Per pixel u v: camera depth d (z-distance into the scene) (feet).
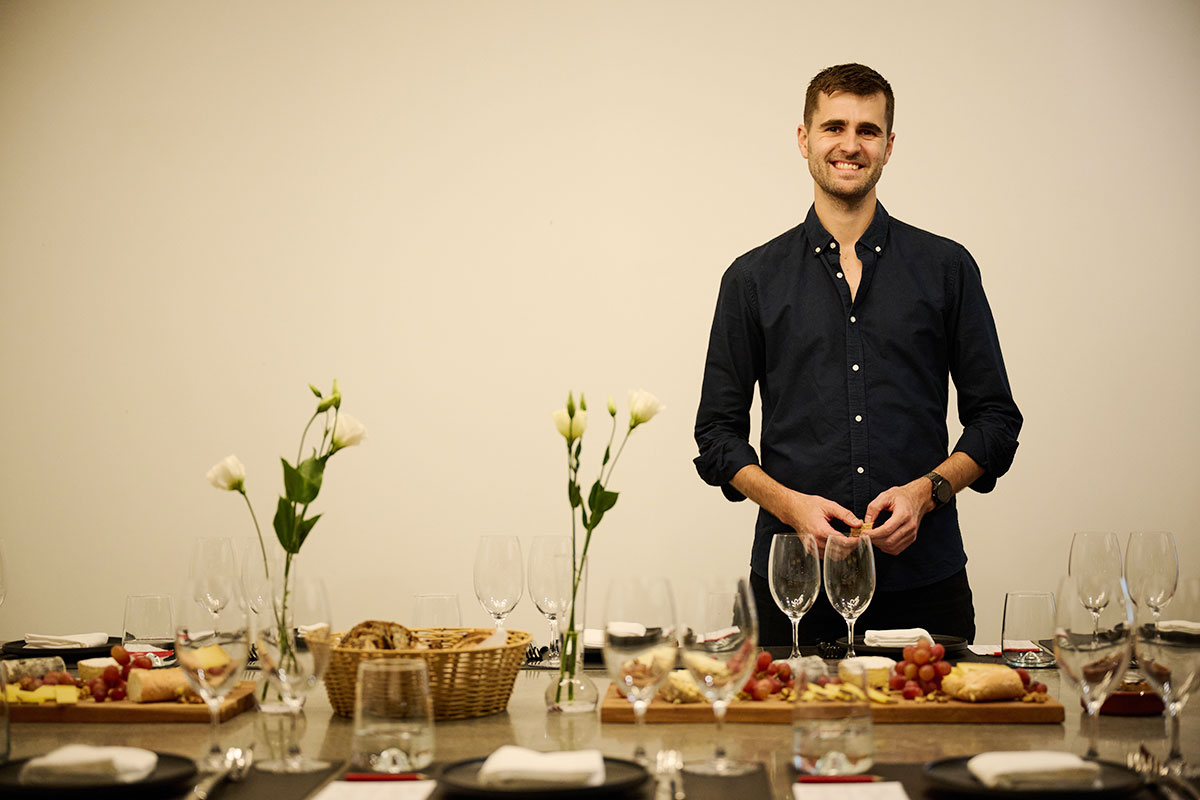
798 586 5.30
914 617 7.31
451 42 13.28
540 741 4.24
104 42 13.62
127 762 3.48
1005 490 12.48
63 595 13.24
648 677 3.71
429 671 4.61
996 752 3.60
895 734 4.30
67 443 13.35
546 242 13.06
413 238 13.19
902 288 7.52
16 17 13.70
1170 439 12.46
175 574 13.17
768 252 7.83
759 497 7.14
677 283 12.89
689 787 3.49
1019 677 4.64
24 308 13.50
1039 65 12.70
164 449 13.26
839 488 7.46
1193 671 3.56
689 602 3.75
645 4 13.08
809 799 3.30
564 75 13.15
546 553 6.39
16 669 5.11
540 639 12.62
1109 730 4.36
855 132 7.37
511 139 13.17
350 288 13.20
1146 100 12.66
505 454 12.93
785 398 7.66
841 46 12.84
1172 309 12.55
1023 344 12.54
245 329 13.29
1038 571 12.42
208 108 13.48
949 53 12.74
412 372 13.08
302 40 13.43
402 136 13.28
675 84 13.01
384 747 3.65
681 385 12.79
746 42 12.96
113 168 13.53
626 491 12.75
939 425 7.59
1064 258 12.59
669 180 12.96
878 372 7.47
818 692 3.60
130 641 6.19
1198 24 12.70
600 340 12.92
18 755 4.07
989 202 12.64
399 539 12.94
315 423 13.15
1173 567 6.47
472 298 13.08
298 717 4.82
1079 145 12.64
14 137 13.64
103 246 13.48
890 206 12.71
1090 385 12.51
